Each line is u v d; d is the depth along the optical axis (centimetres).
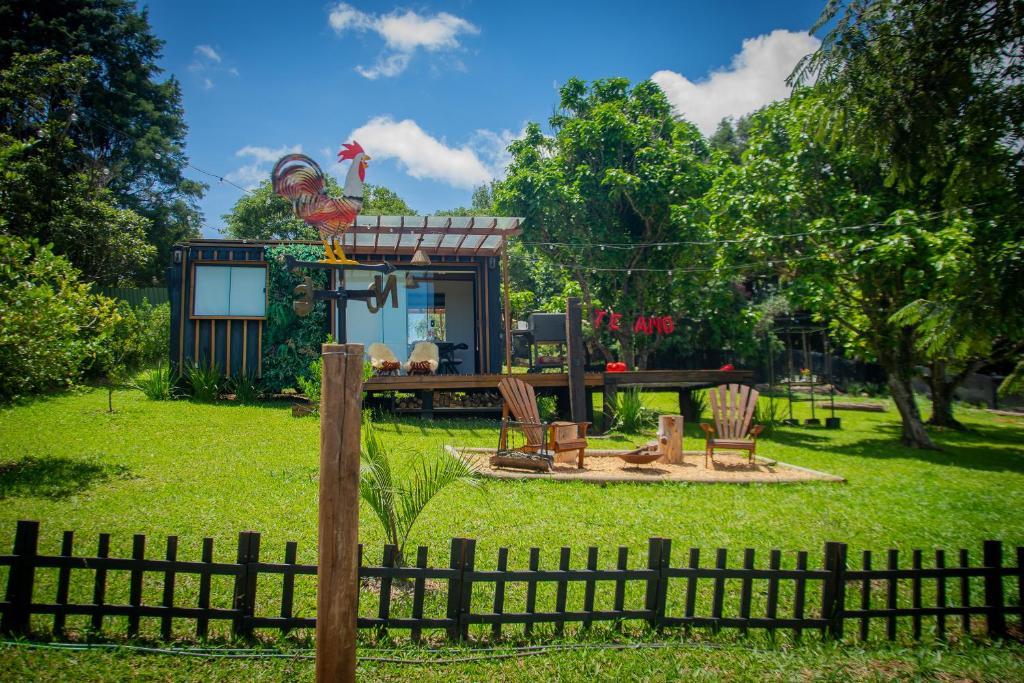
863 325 1474
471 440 984
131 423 962
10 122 1764
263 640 340
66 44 2544
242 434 929
